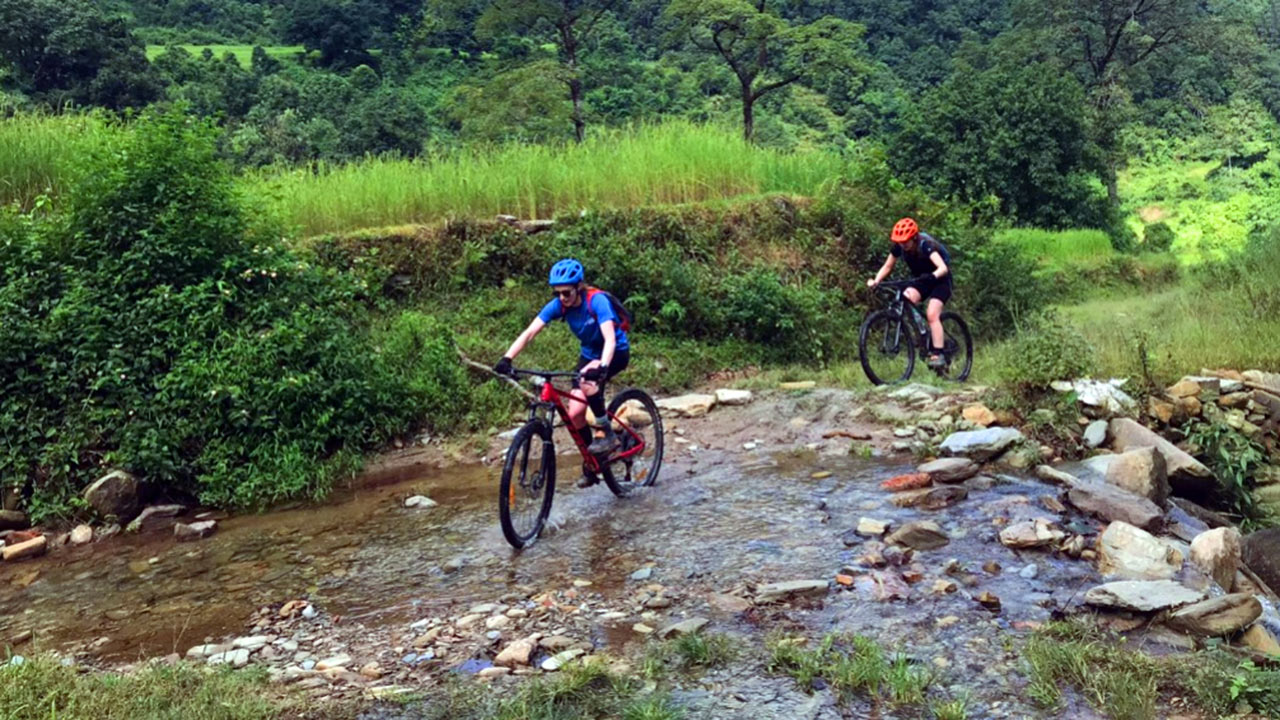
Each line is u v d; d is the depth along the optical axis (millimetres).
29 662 4160
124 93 48375
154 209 9031
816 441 8086
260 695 3988
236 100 56812
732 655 4168
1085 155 40688
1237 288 12586
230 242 9445
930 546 5461
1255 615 4258
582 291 6281
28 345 8016
